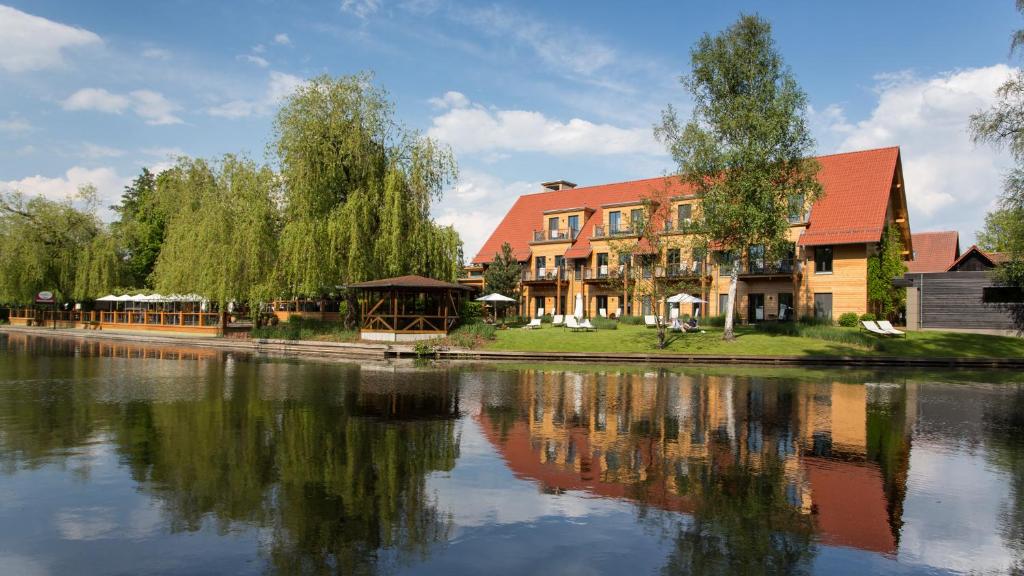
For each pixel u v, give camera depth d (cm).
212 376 2023
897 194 4131
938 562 596
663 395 1647
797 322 3644
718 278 4209
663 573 563
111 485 803
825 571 572
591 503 757
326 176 3262
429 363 2606
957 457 990
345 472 876
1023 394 1712
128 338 4169
